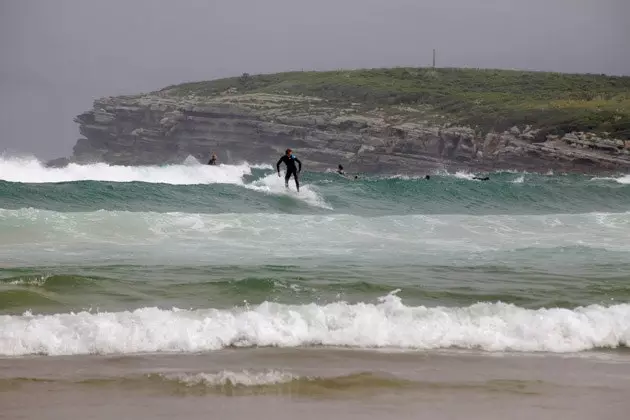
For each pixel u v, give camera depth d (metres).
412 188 135.50
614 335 38.19
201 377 29.52
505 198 135.88
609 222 86.44
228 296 44.91
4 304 40.94
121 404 25.83
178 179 144.00
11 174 130.00
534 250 67.25
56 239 64.81
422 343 36.31
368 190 131.50
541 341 37.09
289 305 40.09
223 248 64.44
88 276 48.00
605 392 28.42
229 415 24.72
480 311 40.56
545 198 138.00
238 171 160.88
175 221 72.69
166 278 49.59
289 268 54.84
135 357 32.91
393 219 81.19
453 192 135.88
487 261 60.88
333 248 66.38
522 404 26.59
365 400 26.84
